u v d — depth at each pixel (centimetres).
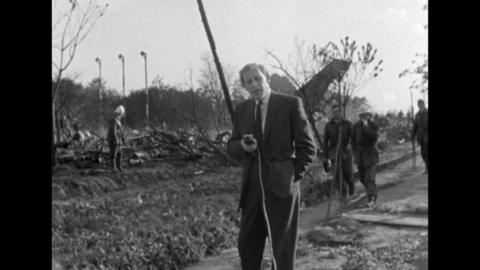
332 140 991
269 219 346
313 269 516
